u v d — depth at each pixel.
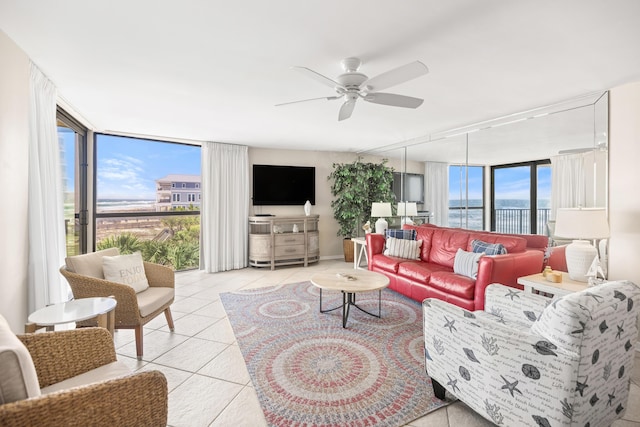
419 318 3.10
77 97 3.00
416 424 1.64
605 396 1.38
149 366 2.22
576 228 2.37
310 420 1.67
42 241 2.35
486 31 1.85
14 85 1.99
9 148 1.95
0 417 0.83
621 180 2.68
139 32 1.86
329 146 5.76
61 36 1.91
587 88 2.80
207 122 3.95
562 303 1.28
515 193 3.79
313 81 2.61
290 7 1.61
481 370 1.51
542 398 1.31
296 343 2.57
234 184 5.44
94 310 1.81
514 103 3.25
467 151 4.33
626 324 1.41
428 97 3.05
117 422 1.06
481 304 2.72
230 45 2.01
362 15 1.69
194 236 5.41
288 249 5.54
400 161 5.50
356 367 2.20
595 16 1.69
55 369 1.32
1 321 1.10
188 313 3.28
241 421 1.67
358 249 6.02
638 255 2.55
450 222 4.59
